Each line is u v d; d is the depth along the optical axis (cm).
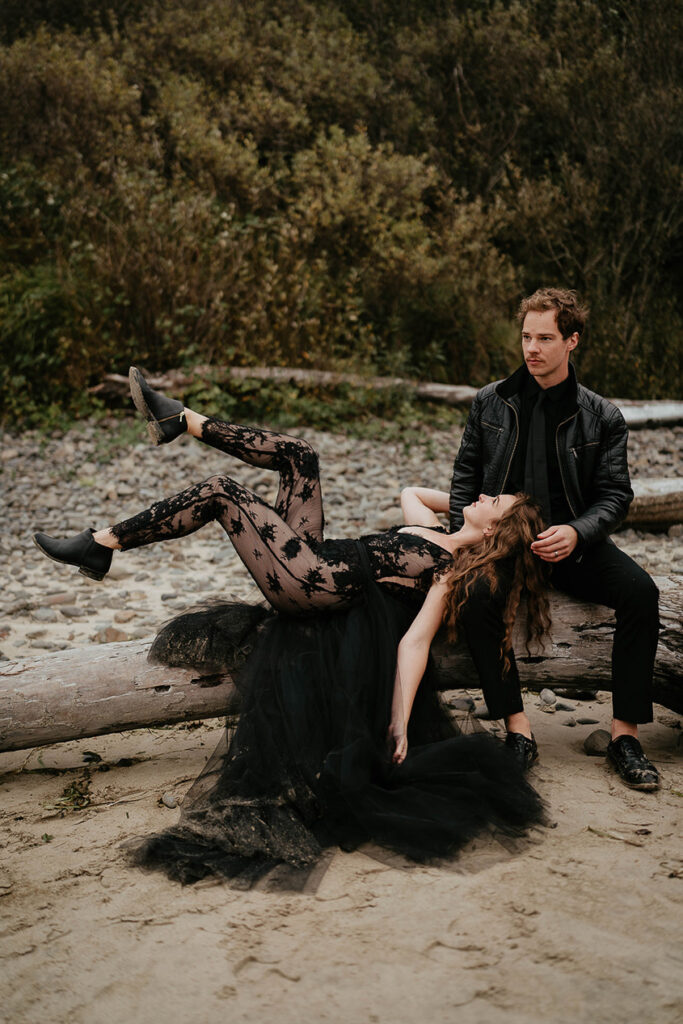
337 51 1373
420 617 304
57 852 263
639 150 1285
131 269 943
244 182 1116
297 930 222
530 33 1426
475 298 1150
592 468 327
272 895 238
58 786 309
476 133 1361
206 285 969
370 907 232
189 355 939
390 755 282
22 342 891
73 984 204
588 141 1322
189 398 905
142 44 1295
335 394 978
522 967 206
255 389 932
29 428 868
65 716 304
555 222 1270
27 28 1286
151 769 321
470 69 1412
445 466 828
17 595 519
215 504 314
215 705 315
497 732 347
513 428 332
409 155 1286
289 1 1434
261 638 308
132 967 210
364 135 1194
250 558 308
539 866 250
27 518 661
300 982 203
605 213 1288
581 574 322
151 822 280
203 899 238
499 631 308
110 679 310
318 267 1074
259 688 290
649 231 1275
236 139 1213
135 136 1170
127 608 502
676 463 859
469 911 229
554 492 331
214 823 263
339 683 286
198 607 331
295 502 331
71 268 960
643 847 260
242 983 203
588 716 364
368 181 1166
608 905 230
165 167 1190
